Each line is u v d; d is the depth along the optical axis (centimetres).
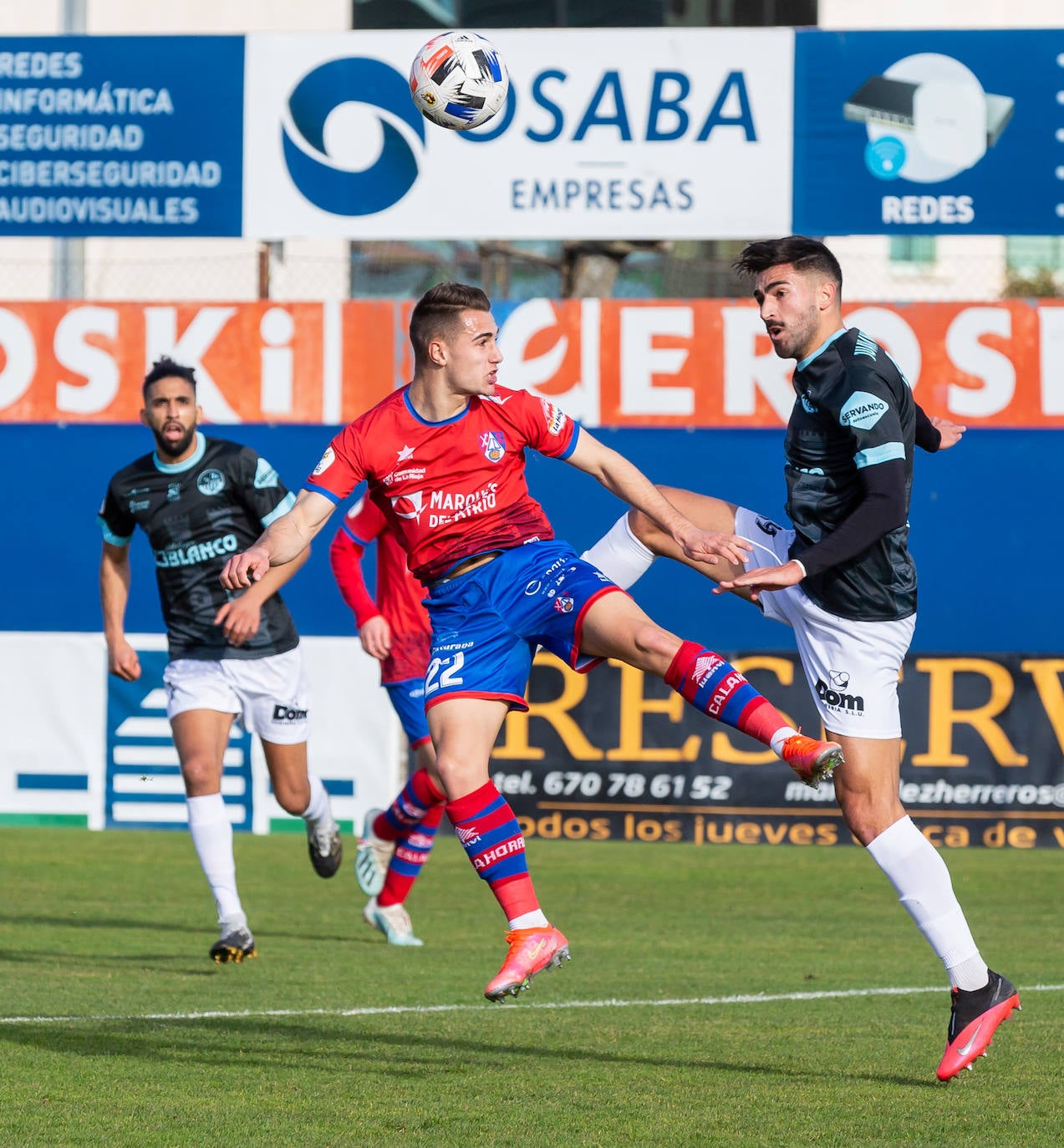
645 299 3403
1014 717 3341
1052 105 3253
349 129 3341
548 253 4069
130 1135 1323
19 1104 1437
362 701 3391
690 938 2595
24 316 3475
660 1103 1444
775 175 3288
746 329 3384
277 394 3456
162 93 3362
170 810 3428
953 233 3275
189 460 2334
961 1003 1511
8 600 3472
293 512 1567
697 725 3369
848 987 2145
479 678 1564
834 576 1573
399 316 3444
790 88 3281
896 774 1591
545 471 3406
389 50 3328
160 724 3428
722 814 3359
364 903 2992
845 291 5119
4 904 2917
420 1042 1745
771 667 3384
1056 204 3259
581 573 1570
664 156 3294
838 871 3391
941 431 1769
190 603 2341
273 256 3769
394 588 2508
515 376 3422
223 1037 1764
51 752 3431
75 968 2250
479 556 1595
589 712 3381
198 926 2700
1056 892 3092
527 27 4209
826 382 1573
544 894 3080
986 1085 1534
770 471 3394
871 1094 1488
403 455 1579
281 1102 1447
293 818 3434
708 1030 1825
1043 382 3356
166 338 3466
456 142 3319
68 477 3478
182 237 3378
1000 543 3369
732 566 1748
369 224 3344
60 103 3372
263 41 3350
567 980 2188
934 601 3375
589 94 3297
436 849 3769
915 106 3266
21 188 3384
